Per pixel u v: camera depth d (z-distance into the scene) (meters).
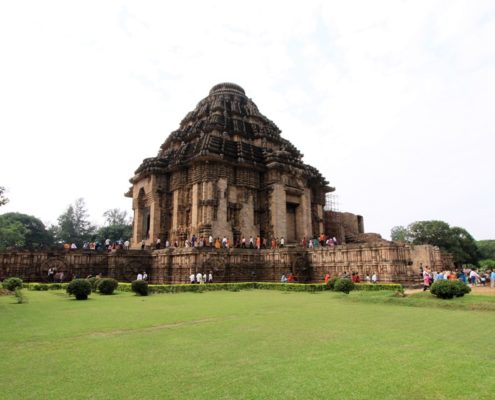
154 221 48.03
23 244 75.12
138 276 34.12
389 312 17.20
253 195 47.78
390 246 31.94
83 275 37.53
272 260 37.91
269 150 50.72
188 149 49.09
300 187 50.69
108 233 94.19
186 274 35.25
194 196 44.56
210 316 15.89
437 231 75.25
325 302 21.50
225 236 43.59
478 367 8.40
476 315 16.25
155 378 7.63
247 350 9.89
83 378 7.63
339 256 35.53
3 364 8.62
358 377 7.70
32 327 13.20
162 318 15.27
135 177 53.62
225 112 53.91
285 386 7.16
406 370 8.17
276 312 17.17
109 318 15.27
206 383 7.33
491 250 103.31
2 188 27.23
